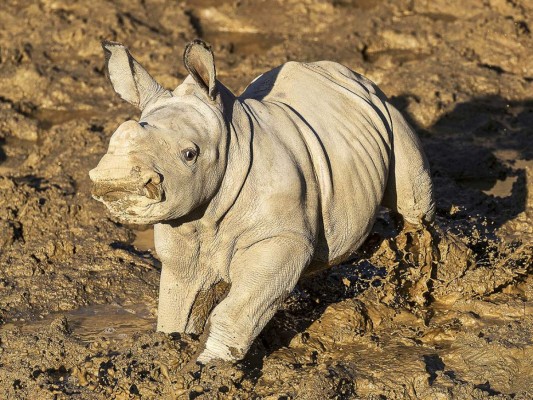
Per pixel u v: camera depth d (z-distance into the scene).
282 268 23.02
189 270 23.48
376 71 46.84
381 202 27.11
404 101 43.59
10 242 33.06
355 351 25.38
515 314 26.86
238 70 48.09
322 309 27.12
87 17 53.56
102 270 31.50
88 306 29.62
